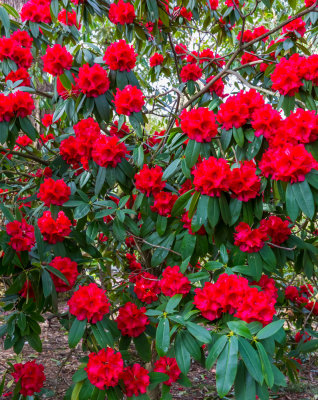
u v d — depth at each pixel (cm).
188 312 146
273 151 146
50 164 213
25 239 153
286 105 172
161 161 206
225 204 144
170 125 216
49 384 290
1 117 175
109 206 175
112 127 222
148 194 181
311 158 134
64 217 168
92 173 187
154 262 186
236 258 161
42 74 352
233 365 118
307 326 254
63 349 360
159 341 140
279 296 223
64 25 243
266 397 125
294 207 136
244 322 125
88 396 147
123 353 163
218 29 279
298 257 197
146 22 242
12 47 212
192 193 154
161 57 283
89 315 148
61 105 207
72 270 162
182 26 273
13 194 283
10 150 208
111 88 207
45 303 169
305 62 168
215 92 247
